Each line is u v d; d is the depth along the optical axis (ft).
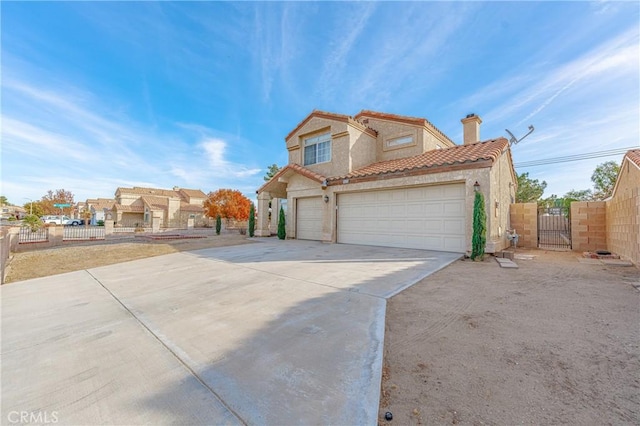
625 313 13.41
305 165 55.98
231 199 122.31
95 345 11.69
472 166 31.12
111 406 7.70
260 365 9.61
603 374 8.53
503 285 18.97
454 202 33.32
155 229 100.89
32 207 163.22
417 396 7.79
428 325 12.68
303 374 8.95
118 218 147.13
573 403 7.27
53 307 17.19
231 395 7.98
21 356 10.91
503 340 10.97
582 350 10.01
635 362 9.15
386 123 52.60
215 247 44.91
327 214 47.34
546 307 14.51
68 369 9.83
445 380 8.50
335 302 16.15
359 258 30.25
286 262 28.96
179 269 27.73
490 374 8.72
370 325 12.79
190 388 8.42
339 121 48.80
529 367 9.04
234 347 11.05
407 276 21.67
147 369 9.63
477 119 49.14
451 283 19.62
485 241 28.96
